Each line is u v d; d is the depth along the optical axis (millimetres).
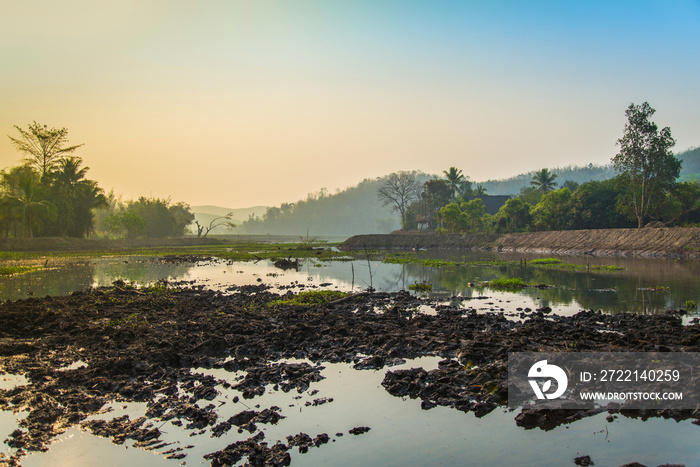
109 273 33438
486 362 10320
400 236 71062
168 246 83688
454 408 8148
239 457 6547
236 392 9094
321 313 16250
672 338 11344
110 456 6656
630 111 46688
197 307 18062
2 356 11594
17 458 6578
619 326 13273
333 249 69875
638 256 40500
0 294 23109
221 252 60469
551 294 20203
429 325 13930
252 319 15266
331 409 8203
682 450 6559
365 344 12094
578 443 6848
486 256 46781
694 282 23016
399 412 8031
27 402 8547
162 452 6789
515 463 6352
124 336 12750
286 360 11117
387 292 21734
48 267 38656
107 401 8680
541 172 87250
